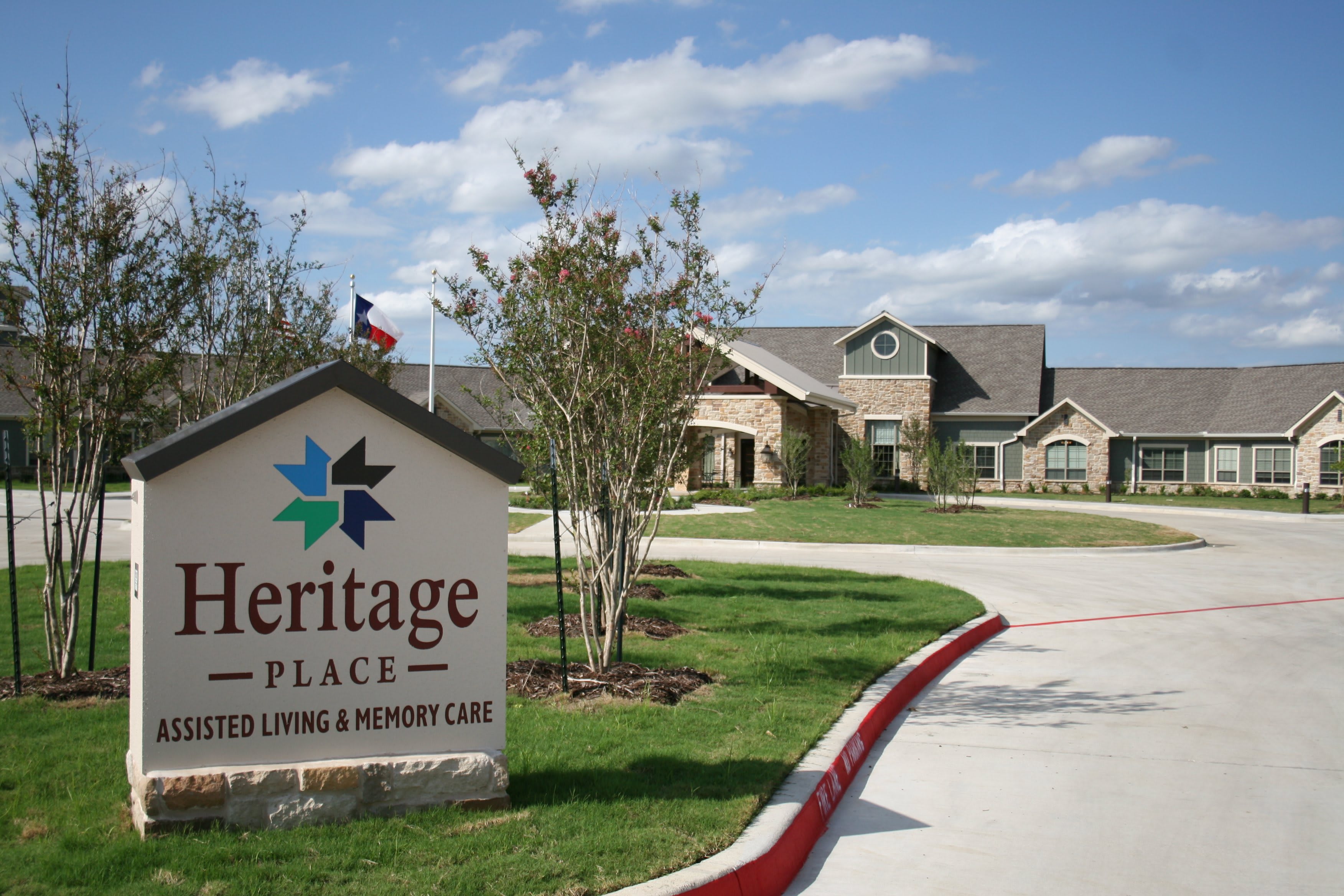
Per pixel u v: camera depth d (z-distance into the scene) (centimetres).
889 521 2548
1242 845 526
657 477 908
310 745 477
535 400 853
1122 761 673
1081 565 1875
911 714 791
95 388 718
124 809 487
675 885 417
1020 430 4238
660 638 987
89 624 963
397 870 421
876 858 506
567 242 859
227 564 464
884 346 4275
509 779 532
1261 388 4134
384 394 484
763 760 593
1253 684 906
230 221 982
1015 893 466
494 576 509
